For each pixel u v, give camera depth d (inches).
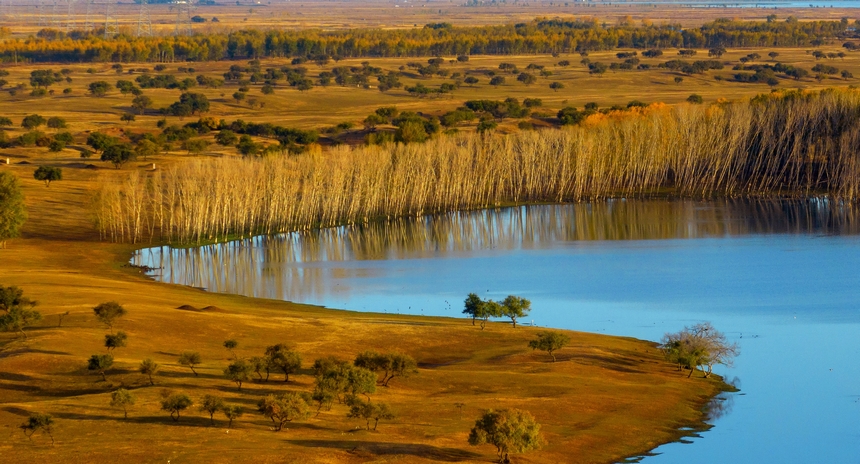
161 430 4384.8
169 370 5428.2
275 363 5418.3
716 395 5708.7
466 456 4328.3
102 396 4911.4
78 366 5374.0
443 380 5585.6
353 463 4109.3
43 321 6353.3
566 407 5167.3
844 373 6131.9
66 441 4207.7
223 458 4018.2
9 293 6348.4
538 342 6181.1
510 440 4274.1
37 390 5064.0
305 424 4645.7
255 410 4815.5
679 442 4886.8
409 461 4165.8
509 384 5546.3
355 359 5605.3
